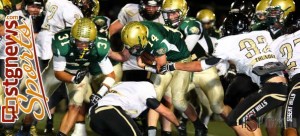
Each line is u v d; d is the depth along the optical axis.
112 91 6.73
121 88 6.73
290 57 7.02
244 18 8.29
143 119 9.12
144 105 6.73
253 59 7.09
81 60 7.57
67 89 7.85
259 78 7.19
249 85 8.07
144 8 8.65
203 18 10.83
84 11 9.17
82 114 8.34
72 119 7.75
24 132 8.55
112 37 9.48
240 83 8.16
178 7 8.38
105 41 7.55
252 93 7.52
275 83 7.00
